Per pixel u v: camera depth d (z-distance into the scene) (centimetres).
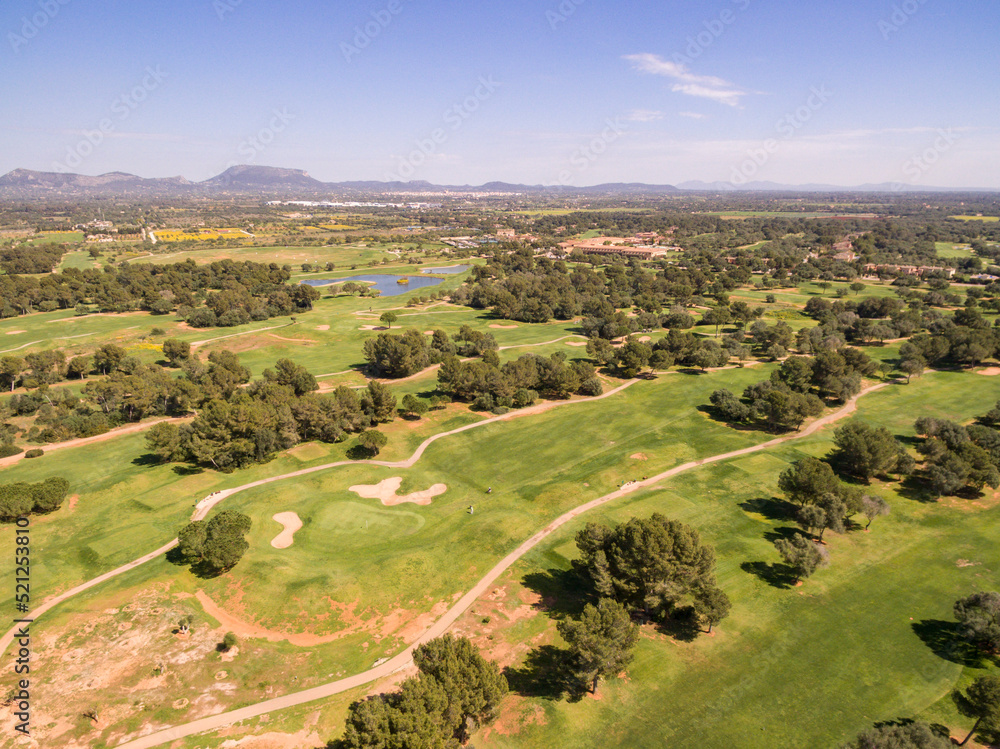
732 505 8388
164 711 4984
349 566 7012
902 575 6769
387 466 9844
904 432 10700
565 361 15275
